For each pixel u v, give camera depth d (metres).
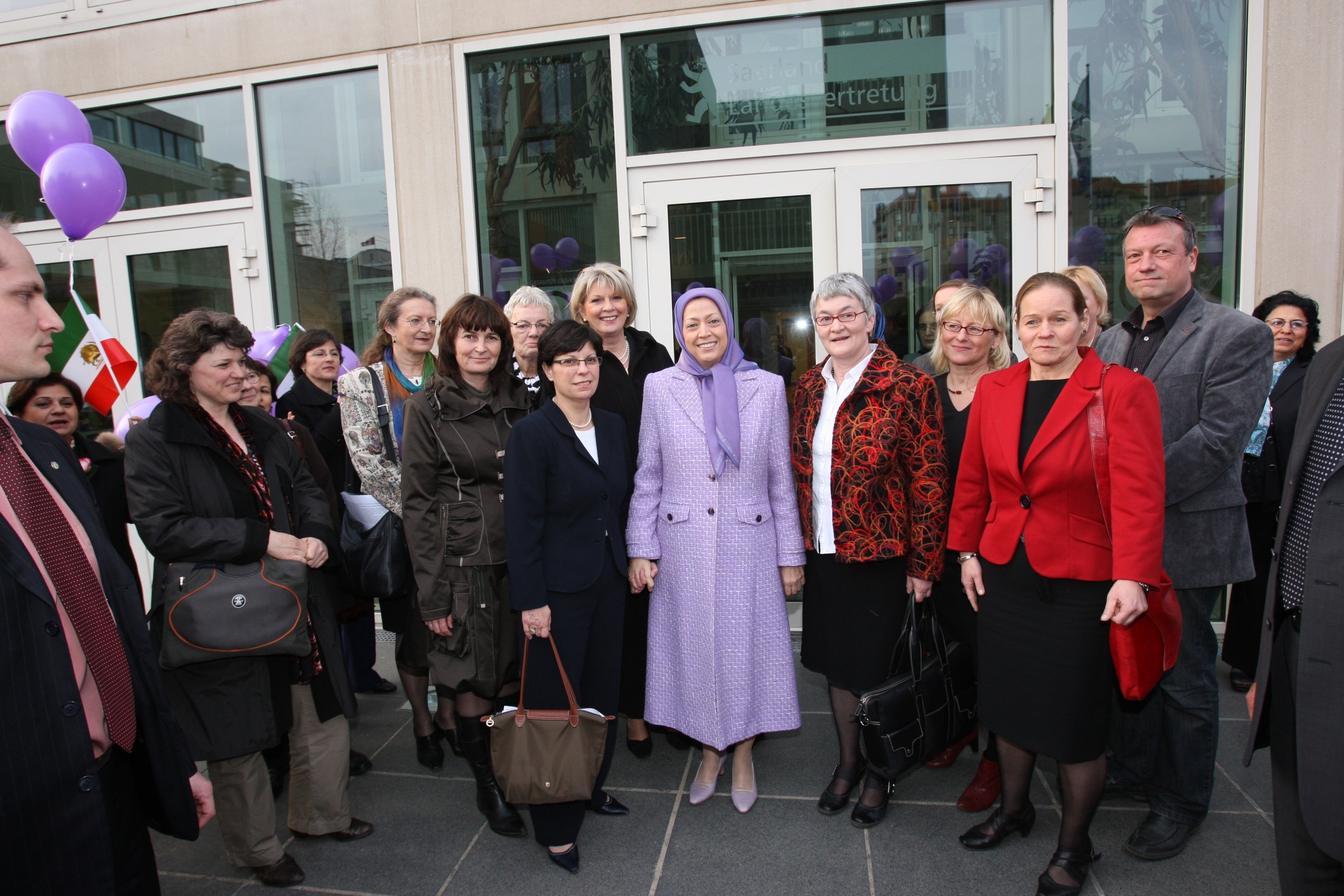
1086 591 1.93
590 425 2.36
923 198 3.79
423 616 2.34
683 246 4.01
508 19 3.99
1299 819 1.56
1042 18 3.65
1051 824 2.35
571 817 2.18
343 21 4.16
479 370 2.39
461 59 4.07
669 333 4.06
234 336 2.12
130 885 1.38
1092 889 2.04
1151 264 2.20
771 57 3.86
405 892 2.14
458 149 4.12
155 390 2.09
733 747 2.91
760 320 3.99
